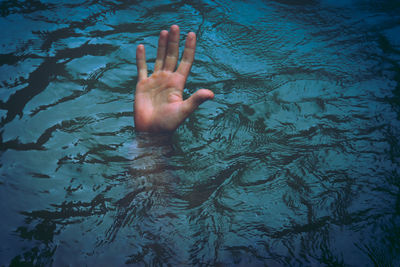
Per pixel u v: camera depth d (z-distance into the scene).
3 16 2.84
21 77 2.22
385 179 1.64
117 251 1.28
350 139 1.87
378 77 2.39
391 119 2.01
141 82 1.71
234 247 1.31
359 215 1.46
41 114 1.95
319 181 1.62
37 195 1.49
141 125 1.70
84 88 2.16
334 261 1.28
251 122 1.98
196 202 1.48
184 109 1.59
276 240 1.35
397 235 1.38
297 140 1.87
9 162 1.64
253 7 3.27
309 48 2.71
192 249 1.29
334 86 2.29
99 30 2.75
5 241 1.30
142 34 2.72
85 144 1.76
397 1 3.48
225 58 2.53
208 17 3.03
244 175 1.63
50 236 1.32
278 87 2.27
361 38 2.86
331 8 3.34
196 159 1.70
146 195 1.50
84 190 1.52
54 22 2.82
